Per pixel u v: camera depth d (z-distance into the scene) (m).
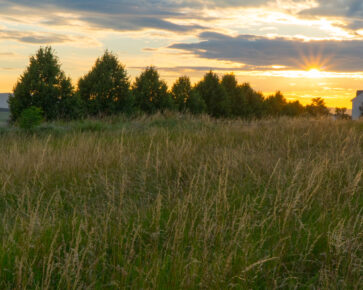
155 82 26.08
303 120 13.27
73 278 3.02
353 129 10.23
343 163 6.35
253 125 13.30
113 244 3.54
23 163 6.88
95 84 22.88
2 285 2.86
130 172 6.52
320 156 6.91
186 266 2.96
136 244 3.75
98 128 14.20
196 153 8.05
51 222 4.17
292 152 7.95
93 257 3.30
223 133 10.78
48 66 20.98
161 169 6.60
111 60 23.45
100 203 5.10
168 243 3.50
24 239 3.36
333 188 5.21
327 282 2.84
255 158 7.06
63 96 21.42
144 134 12.55
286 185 5.42
